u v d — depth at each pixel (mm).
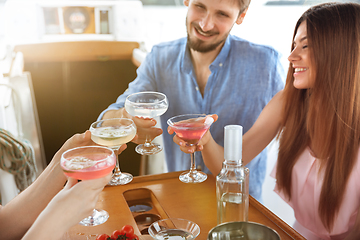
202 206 1000
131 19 2467
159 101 1203
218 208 832
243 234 626
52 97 2508
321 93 1285
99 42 2445
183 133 1000
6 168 1583
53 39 2367
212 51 1757
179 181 1184
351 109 1244
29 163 1675
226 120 1884
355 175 1285
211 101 1858
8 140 1586
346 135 1258
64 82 2496
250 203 1025
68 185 703
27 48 2324
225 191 804
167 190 1112
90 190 642
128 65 2570
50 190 859
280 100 1541
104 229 877
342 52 1237
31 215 847
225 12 1538
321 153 1307
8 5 2244
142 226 935
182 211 975
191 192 1096
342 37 1233
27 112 2283
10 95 2143
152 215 1000
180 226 842
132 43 2514
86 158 735
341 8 1256
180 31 2611
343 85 1252
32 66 2385
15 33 2285
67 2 2326
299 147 1423
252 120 1898
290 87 1429
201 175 1161
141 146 1277
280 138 1506
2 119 1934
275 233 594
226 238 623
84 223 898
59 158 890
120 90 2627
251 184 1987
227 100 1854
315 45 1271
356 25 1226
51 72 2445
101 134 920
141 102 1253
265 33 2326
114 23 2438
